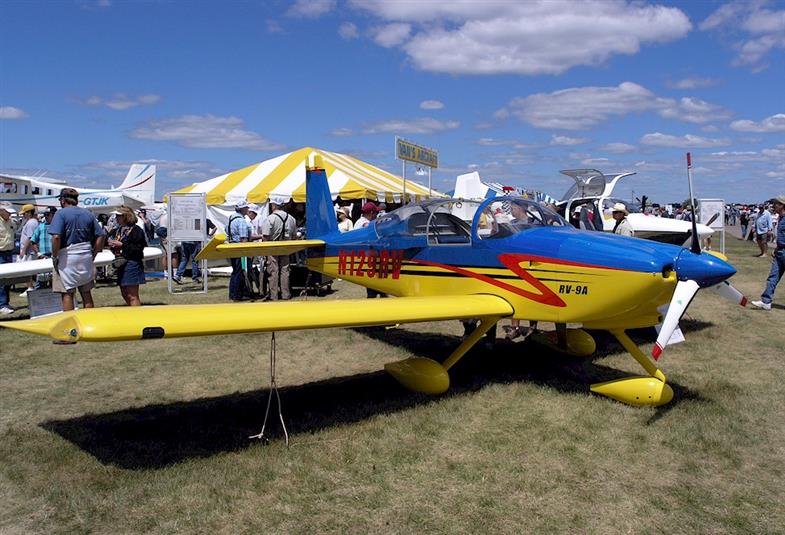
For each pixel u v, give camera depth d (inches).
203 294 399.2
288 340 255.1
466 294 197.0
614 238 175.3
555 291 173.2
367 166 714.2
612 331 176.2
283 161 594.9
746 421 156.6
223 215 524.1
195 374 203.3
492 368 208.5
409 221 216.8
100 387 188.2
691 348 239.0
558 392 180.4
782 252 315.9
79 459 131.4
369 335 264.7
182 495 115.9
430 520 107.7
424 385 177.2
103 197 838.5
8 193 890.7
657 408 165.3
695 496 117.0
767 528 105.7
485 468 128.6
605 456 135.1
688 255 159.8
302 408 166.6
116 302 349.4
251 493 117.3
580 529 105.0
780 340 252.7
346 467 128.9
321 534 103.2
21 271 293.9
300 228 535.8
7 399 175.8
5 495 116.0
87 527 104.9
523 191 586.9
